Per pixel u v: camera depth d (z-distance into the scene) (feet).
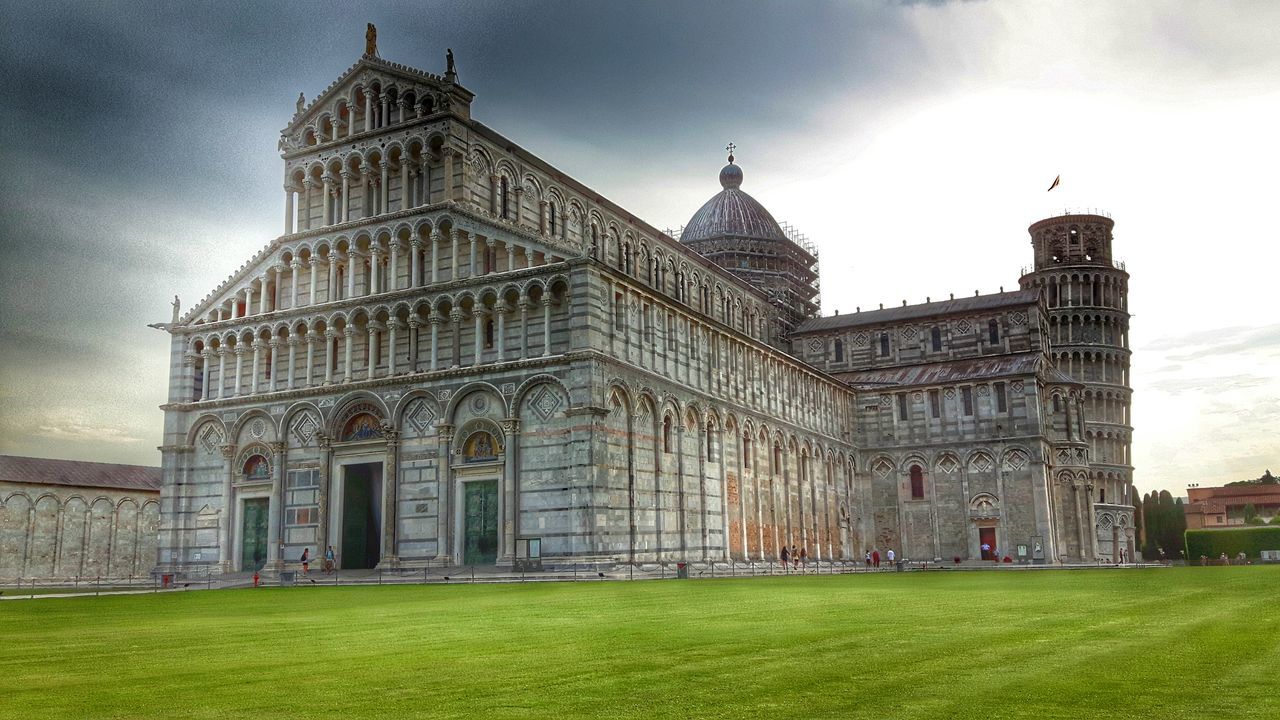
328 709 45.50
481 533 222.48
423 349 237.04
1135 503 512.63
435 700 47.29
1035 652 60.75
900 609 97.40
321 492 241.76
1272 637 68.13
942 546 361.30
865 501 375.45
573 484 210.79
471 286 230.89
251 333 260.62
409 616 99.04
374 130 252.01
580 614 97.09
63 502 325.01
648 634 75.05
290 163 265.13
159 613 113.80
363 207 253.24
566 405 214.90
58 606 132.77
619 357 225.76
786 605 105.60
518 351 224.53
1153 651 60.75
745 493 280.51
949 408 368.48
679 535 241.76
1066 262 490.90
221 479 257.34
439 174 243.40
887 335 408.87
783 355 315.58
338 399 242.99
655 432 236.43
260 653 67.26
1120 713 41.91
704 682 51.13
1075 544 374.63
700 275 353.31
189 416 264.52
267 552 244.63
